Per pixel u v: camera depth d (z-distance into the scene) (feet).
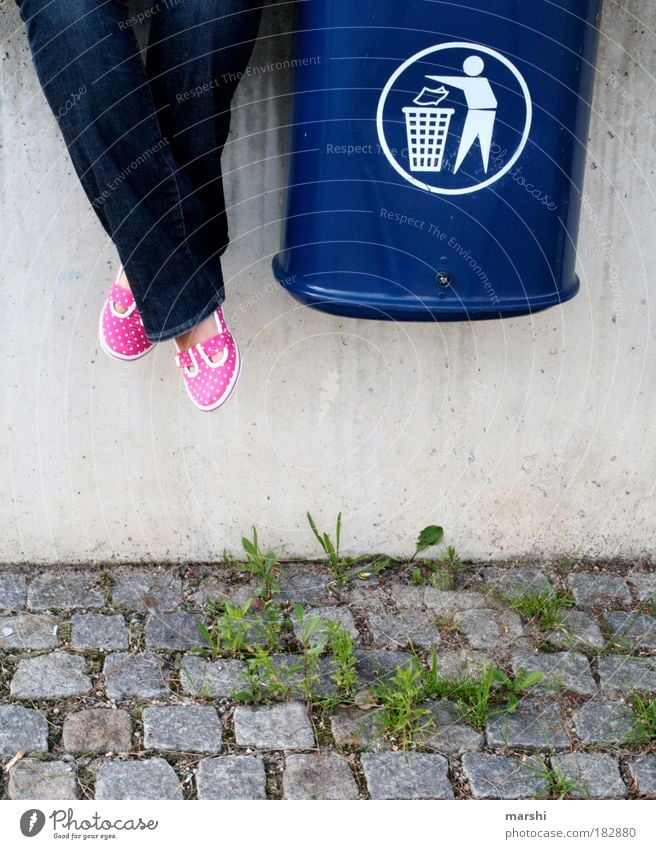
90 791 6.40
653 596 8.52
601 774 6.73
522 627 8.07
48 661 7.38
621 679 7.56
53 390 8.15
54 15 6.24
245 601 8.18
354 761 6.71
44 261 7.88
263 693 7.19
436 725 7.00
